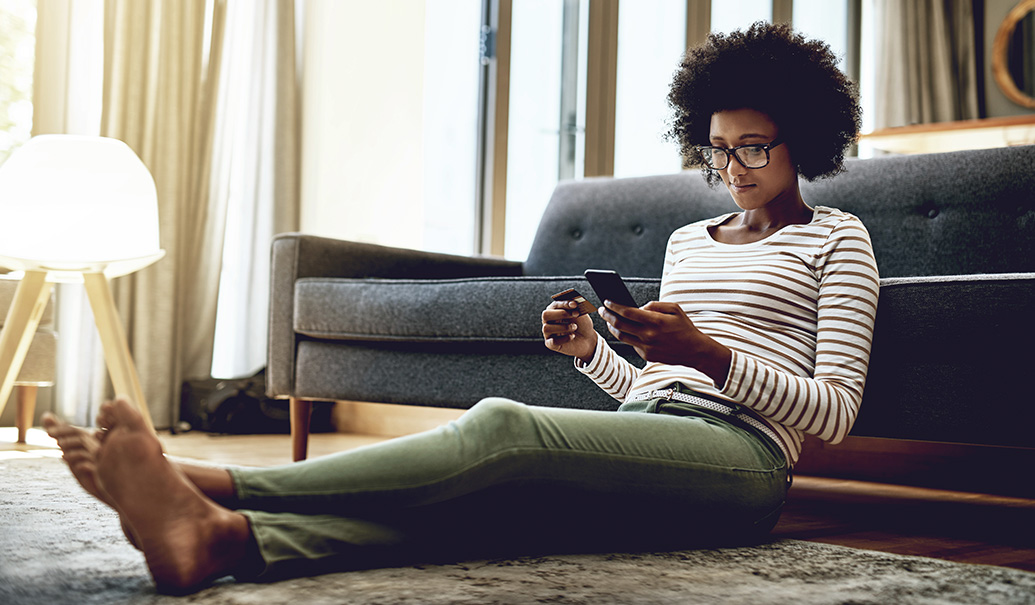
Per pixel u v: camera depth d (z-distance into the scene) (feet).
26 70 10.66
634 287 6.05
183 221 11.40
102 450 2.76
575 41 15.57
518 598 3.05
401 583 3.21
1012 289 4.57
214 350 11.91
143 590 3.08
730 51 4.34
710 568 3.63
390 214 13.25
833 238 4.14
